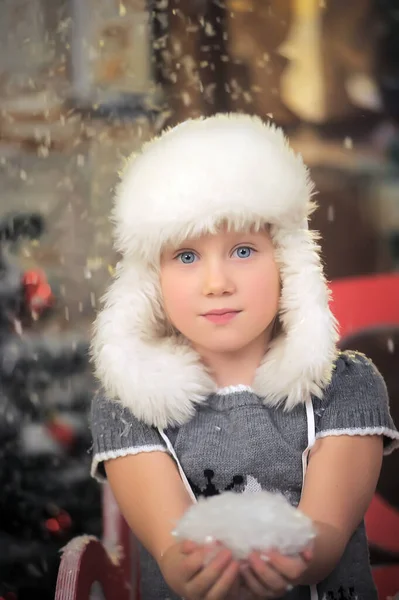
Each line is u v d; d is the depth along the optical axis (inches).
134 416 37.3
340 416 36.7
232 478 36.2
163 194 34.9
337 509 34.0
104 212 109.6
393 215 121.8
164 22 112.0
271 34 117.0
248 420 36.8
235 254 36.0
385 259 121.5
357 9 119.8
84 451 93.2
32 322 100.4
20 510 86.1
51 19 111.8
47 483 89.5
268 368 37.1
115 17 111.5
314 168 120.8
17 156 111.1
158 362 37.0
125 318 38.0
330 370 36.4
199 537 27.8
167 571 30.3
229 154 35.1
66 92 111.6
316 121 120.4
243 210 34.5
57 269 106.6
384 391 39.0
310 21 118.6
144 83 112.2
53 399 96.0
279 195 35.4
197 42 112.9
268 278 36.1
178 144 36.0
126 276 38.4
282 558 27.4
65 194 110.1
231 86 115.0
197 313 35.9
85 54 111.7
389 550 51.0
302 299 36.3
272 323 38.5
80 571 37.9
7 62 111.7
